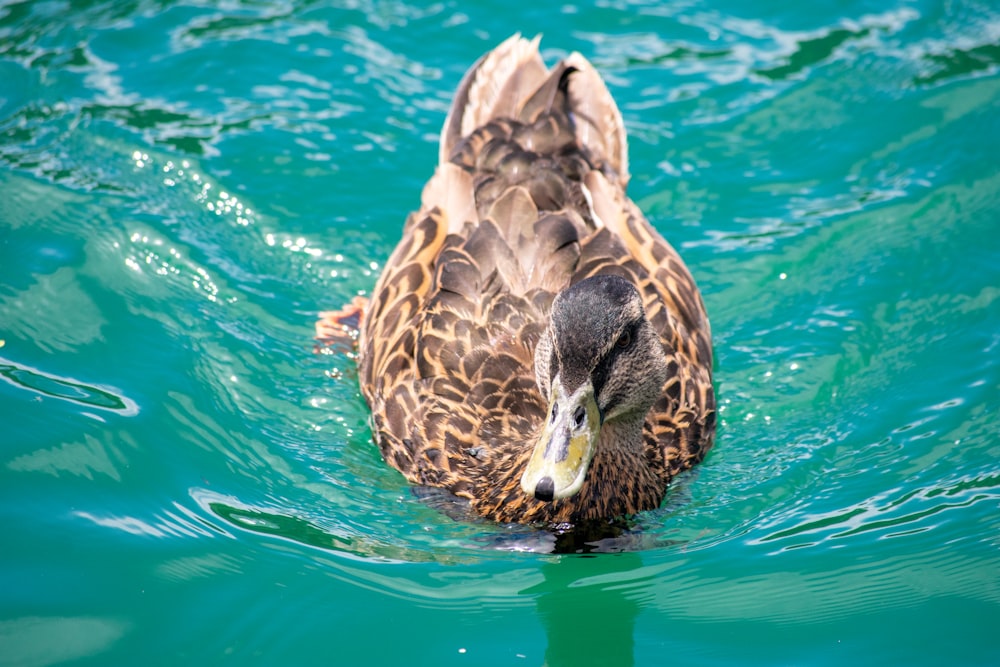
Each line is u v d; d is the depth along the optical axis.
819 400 9.13
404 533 7.97
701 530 8.05
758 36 12.41
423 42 12.38
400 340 8.67
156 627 6.92
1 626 6.84
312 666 6.71
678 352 8.68
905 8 12.61
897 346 9.48
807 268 10.21
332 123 11.53
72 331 9.34
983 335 9.45
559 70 9.99
